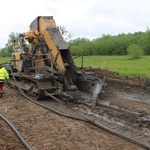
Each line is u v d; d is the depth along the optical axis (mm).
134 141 8359
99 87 13789
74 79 14570
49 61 14938
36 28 15734
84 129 9492
